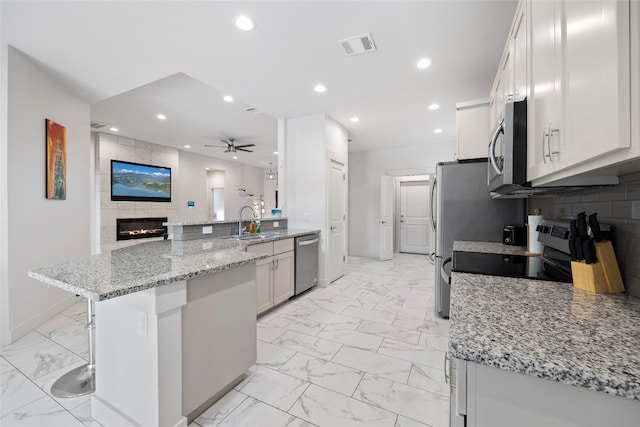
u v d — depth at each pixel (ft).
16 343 7.59
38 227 8.66
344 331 8.48
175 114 14.57
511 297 3.37
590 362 1.89
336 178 14.46
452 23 6.72
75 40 7.31
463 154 9.09
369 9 6.25
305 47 7.68
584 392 1.89
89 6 6.07
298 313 9.96
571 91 2.59
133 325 4.44
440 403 5.36
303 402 5.40
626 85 1.85
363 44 7.57
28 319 8.26
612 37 1.95
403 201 23.67
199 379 4.97
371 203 21.38
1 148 7.55
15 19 6.48
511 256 6.10
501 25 6.79
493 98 7.27
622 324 2.52
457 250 6.97
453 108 12.37
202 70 8.96
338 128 14.62
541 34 3.36
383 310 10.25
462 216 9.02
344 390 5.74
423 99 11.31
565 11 2.72
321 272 13.28
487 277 4.37
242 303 5.93
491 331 2.40
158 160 21.58
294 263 11.44
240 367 5.87
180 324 4.51
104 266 4.96
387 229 20.31
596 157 2.23
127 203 19.45
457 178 9.06
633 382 1.68
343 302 11.13
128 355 4.51
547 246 5.09
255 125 16.58
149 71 8.93
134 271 4.57
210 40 7.33
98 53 7.91
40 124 8.70
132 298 4.43
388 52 7.96
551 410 1.97
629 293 3.42
